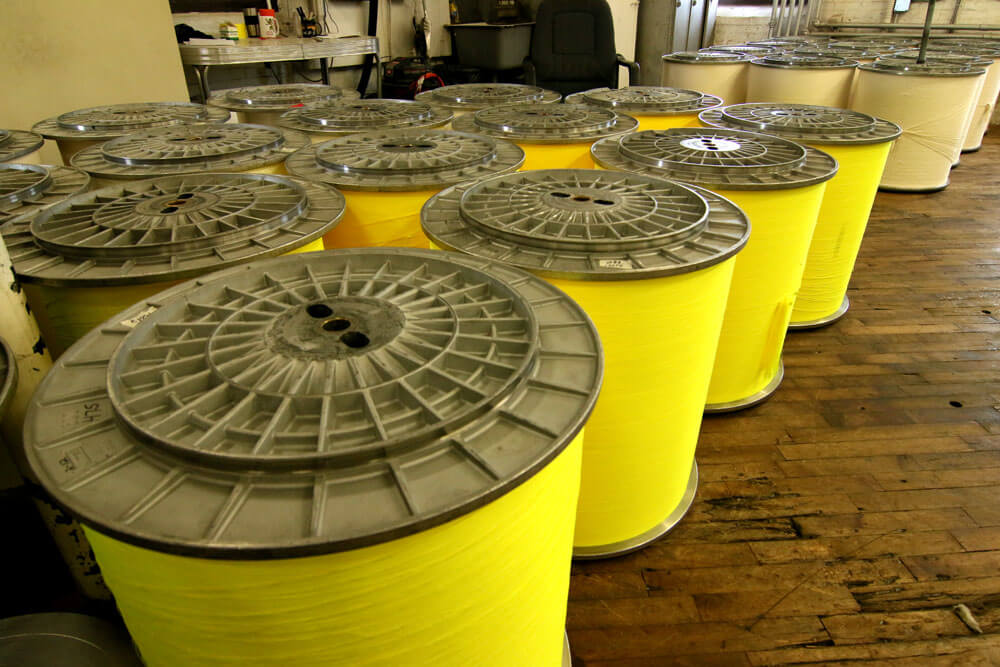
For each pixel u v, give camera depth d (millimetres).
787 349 3387
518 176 2246
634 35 8148
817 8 9594
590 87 6164
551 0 5906
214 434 919
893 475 2457
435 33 7727
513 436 975
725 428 2744
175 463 891
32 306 1648
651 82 8367
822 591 1976
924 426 2740
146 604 923
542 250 1636
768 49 7250
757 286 2514
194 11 5336
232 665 951
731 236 1765
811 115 3545
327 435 916
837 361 3260
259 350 1114
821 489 2391
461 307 1288
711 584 2010
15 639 1420
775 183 2244
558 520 1119
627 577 2037
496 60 6512
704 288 1682
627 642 1833
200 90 5461
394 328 1190
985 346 3371
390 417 976
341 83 6988
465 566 931
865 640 1822
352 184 2215
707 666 1762
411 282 1437
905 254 4570
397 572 864
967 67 5605
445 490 868
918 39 8461
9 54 3812
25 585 2006
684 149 2639
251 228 1704
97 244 1662
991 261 4418
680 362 1770
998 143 8031
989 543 2137
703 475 2471
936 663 1757
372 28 6621
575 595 1980
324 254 1501
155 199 1976
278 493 863
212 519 814
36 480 870
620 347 1653
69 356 1131
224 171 2400
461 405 1029
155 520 810
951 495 2348
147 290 1543
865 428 2734
